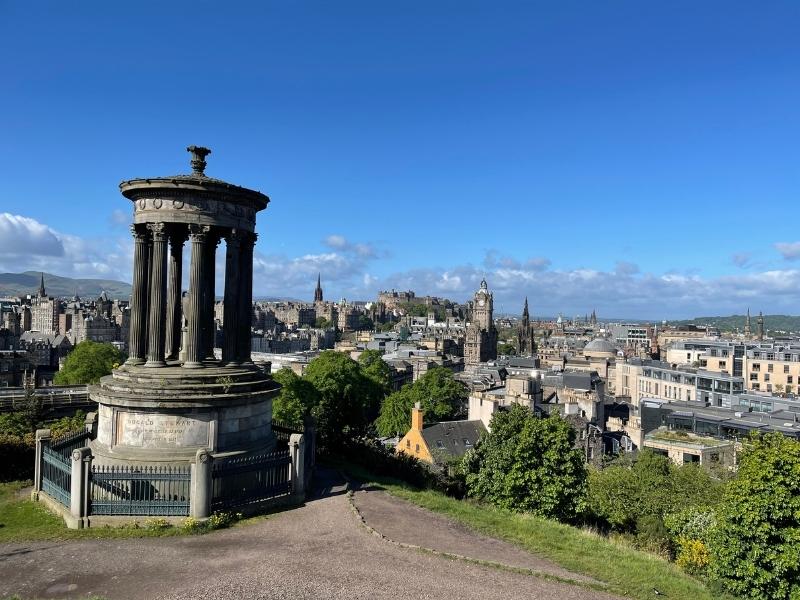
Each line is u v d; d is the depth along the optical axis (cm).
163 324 2775
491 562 2058
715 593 2333
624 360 19975
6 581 1781
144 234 2911
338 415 7350
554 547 2414
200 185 2742
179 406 2575
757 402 10694
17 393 4944
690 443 7738
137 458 2539
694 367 16125
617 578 2127
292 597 1688
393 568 1931
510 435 3781
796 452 2645
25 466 3173
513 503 3531
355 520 2397
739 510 2606
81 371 8106
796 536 2494
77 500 2267
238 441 2752
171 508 2305
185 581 1783
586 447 8362
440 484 3881
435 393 10694
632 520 4388
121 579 1795
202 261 2791
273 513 2464
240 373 2830
